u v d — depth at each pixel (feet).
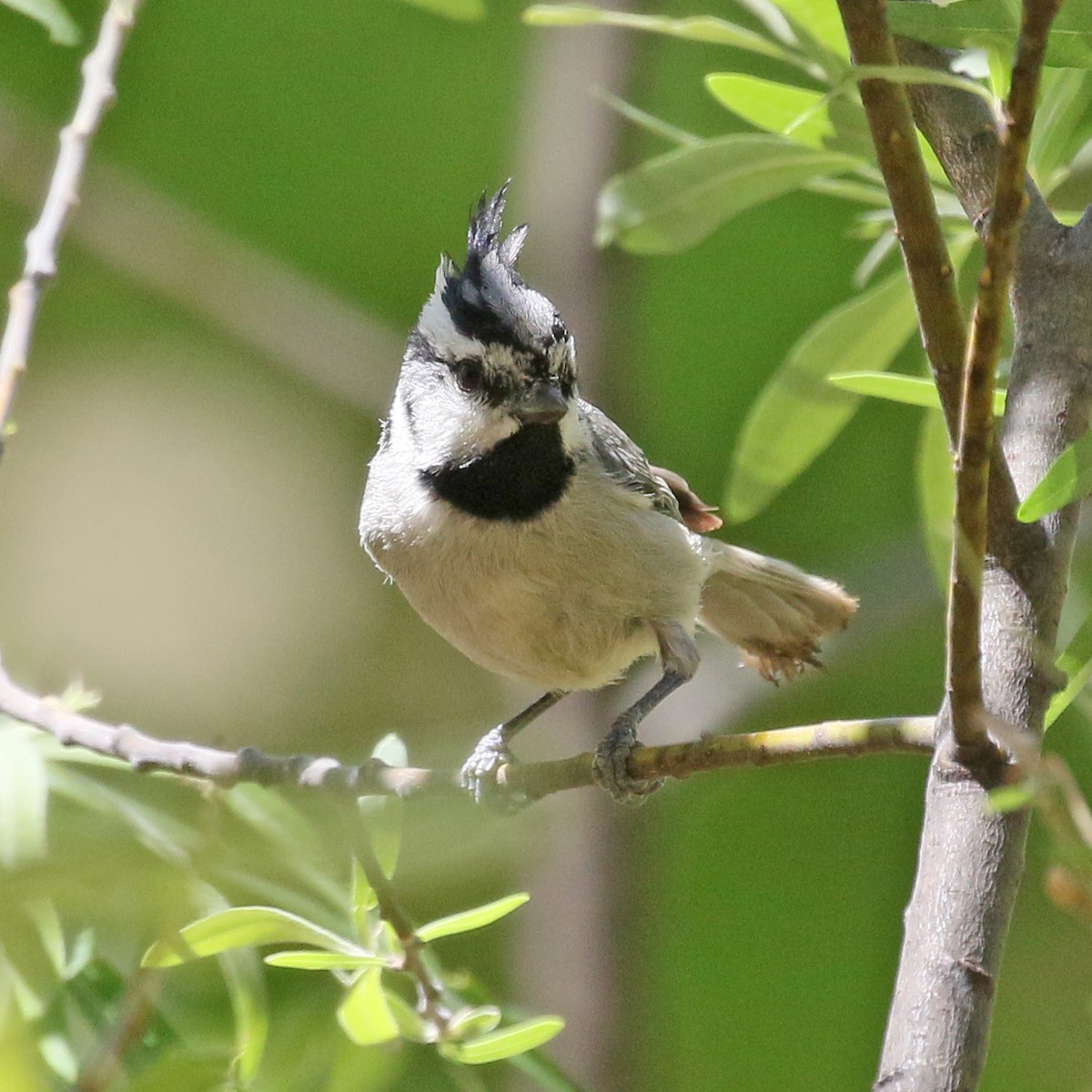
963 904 16.70
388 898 19.17
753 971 45.11
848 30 15.48
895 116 15.46
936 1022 16.31
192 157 52.37
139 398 52.54
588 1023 38.78
